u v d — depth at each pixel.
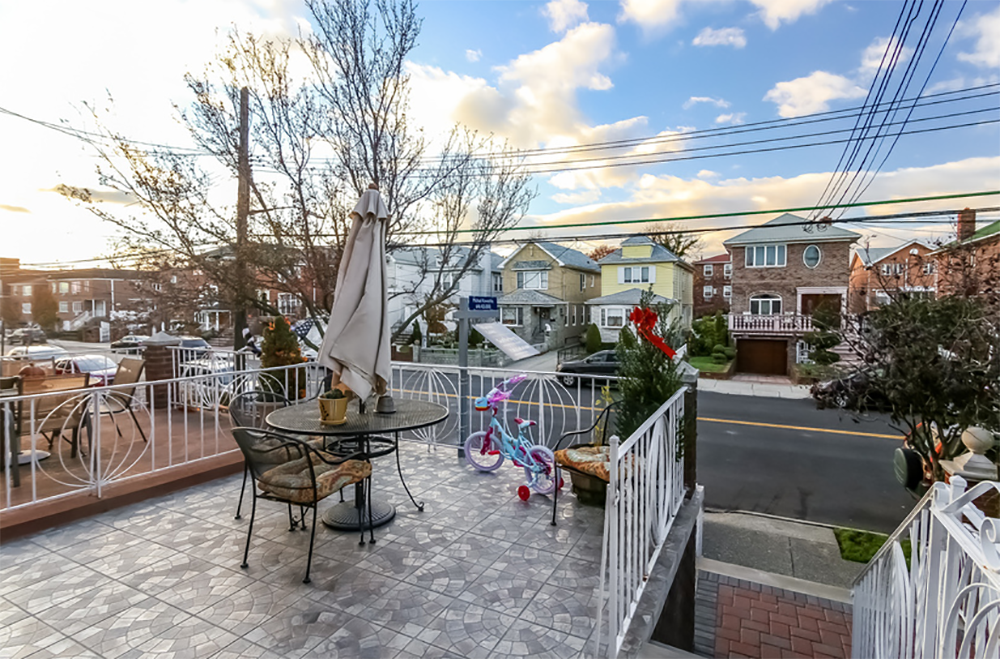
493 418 4.05
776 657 3.24
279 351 5.55
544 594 2.34
